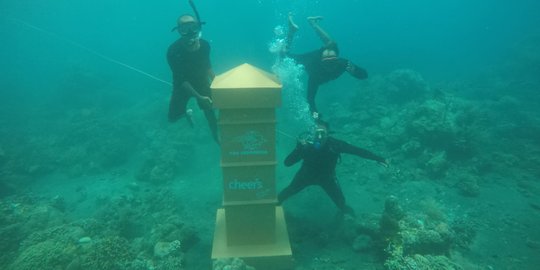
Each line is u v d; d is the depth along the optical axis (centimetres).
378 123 1098
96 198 775
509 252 508
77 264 446
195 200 734
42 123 1445
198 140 1051
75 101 1670
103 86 1817
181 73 512
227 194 447
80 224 574
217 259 448
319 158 540
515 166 819
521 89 1608
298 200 708
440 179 764
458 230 550
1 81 2447
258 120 406
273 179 442
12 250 535
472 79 1944
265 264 471
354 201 698
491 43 3353
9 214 616
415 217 524
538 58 1997
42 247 465
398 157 866
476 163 802
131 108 1505
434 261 418
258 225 472
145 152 1007
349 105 1376
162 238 548
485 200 668
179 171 890
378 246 513
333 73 658
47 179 922
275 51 734
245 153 424
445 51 3139
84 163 980
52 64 3105
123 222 596
